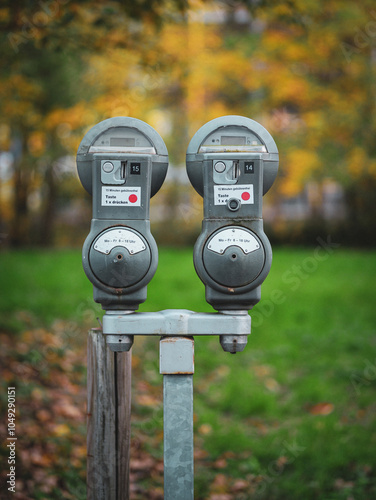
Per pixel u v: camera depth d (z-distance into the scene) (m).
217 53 12.74
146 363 5.39
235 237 2.30
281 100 13.65
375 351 5.82
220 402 4.73
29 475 3.40
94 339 2.45
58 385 4.61
